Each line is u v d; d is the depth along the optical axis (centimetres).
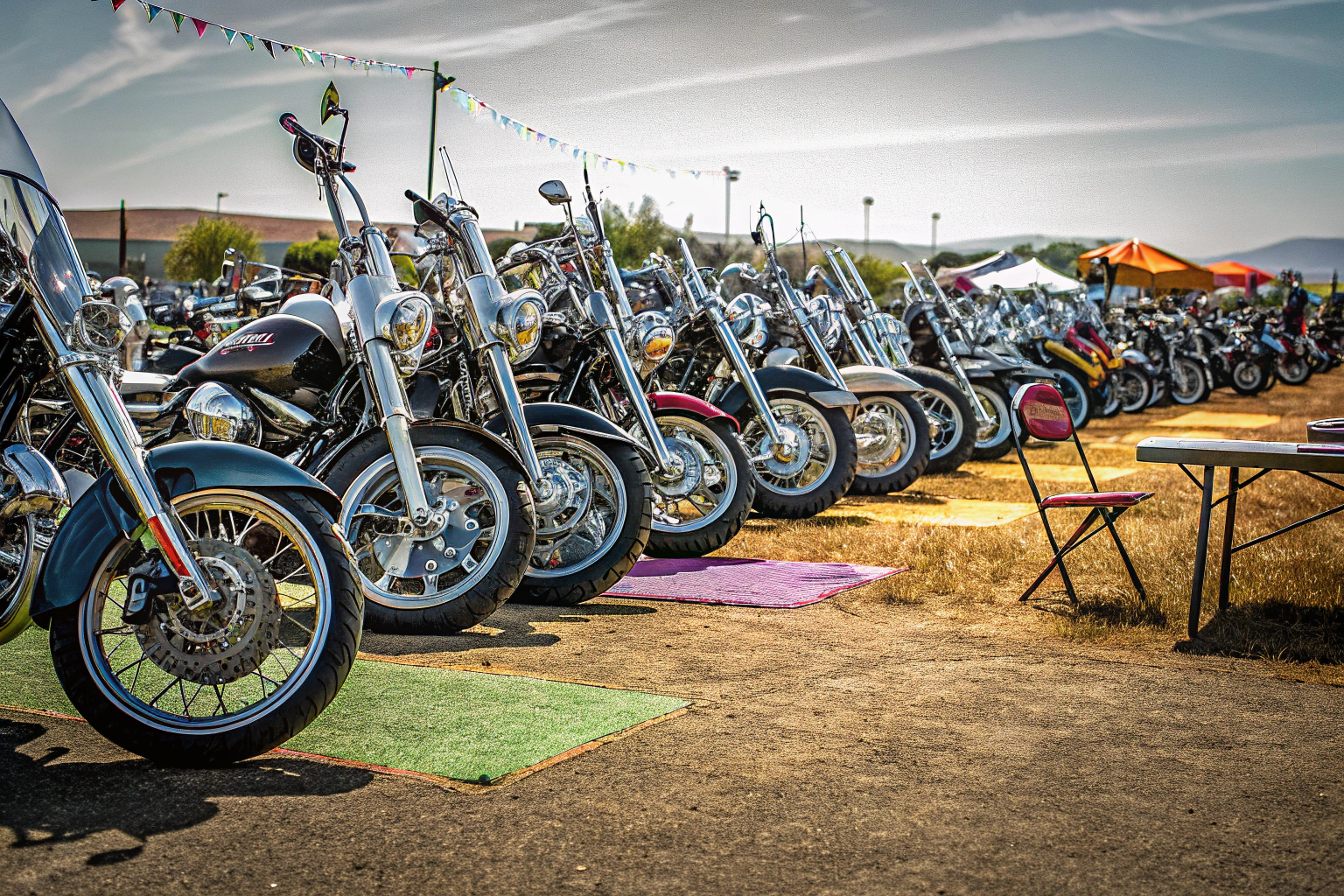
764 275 721
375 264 366
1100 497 404
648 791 240
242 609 254
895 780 247
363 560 397
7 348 283
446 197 429
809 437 641
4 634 273
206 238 5328
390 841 215
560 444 442
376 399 386
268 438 409
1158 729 283
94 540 251
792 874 201
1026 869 204
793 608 427
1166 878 200
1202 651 358
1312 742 273
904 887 197
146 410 443
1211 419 1297
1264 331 1666
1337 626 376
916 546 525
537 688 318
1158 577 446
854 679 330
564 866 204
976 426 816
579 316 492
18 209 266
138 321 379
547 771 252
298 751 264
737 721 288
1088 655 355
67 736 274
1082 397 1147
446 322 442
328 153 377
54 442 311
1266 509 620
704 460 531
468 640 378
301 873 201
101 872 200
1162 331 1500
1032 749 268
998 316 1024
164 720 252
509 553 381
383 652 362
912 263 950
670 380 641
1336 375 2191
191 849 210
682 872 202
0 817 223
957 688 320
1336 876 201
